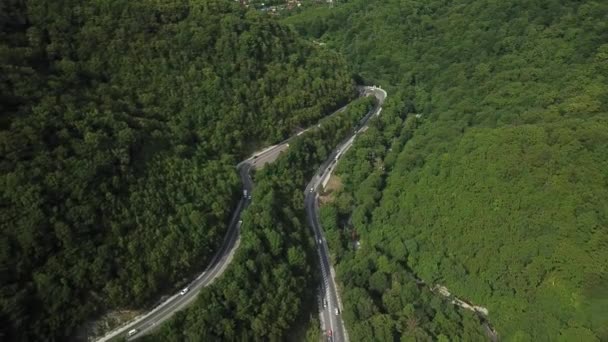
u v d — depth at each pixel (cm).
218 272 14662
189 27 19575
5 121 12800
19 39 15238
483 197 16425
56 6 16500
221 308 13050
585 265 13625
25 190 11919
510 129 17750
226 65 19888
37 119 13262
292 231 16700
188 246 14125
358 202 19612
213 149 18125
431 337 14050
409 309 14975
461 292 15900
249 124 19550
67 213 12350
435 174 18588
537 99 19350
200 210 15300
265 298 14025
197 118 18162
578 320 13088
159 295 13512
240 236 15975
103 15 17550
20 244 11388
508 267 15038
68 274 11794
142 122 15812
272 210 16288
